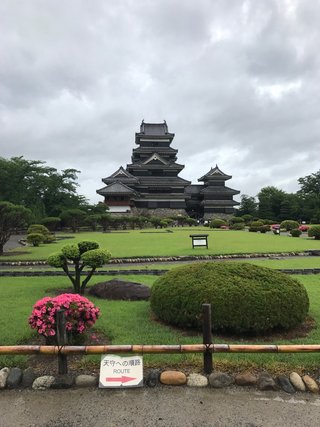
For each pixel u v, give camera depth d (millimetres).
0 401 3979
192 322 5699
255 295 5508
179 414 3688
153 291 6539
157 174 69312
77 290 8500
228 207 71375
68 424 3553
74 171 56844
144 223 51625
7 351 4238
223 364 4582
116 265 14664
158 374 4375
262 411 3727
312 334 5715
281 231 36688
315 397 3975
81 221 45125
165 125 73312
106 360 4305
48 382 4227
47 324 4812
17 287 9586
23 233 40094
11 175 48938
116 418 3637
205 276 6082
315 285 9734
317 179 77938
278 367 4512
